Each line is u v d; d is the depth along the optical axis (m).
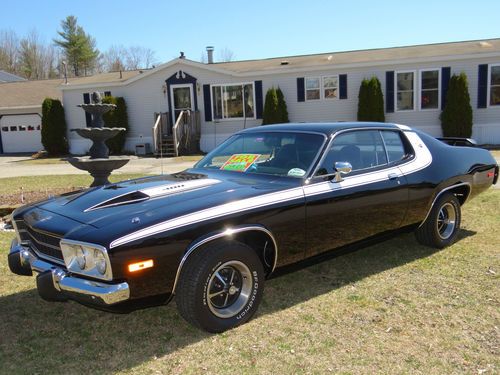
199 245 3.45
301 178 4.20
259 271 3.81
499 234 6.16
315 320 3.84
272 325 3.78
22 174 15.46
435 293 4.31
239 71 21.11
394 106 19.97
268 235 3.87
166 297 3.44
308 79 20.64
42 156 23.16
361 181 4.55
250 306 3.79
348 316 3.90
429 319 3.80
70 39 67.38
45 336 3.70
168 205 3.62
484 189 6.11
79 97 23.38
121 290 3.15
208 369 3.17
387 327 3.69
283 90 20.98
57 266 3.53
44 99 24.80
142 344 3.54
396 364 3.17
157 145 21.19
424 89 19.62
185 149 21.41
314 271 4.98
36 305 4.27
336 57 21.75
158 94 22.38
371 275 4.82
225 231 3.58
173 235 3.33
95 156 9.06
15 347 3.53
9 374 3.16
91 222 3.43
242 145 5.02
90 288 3.17
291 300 4.25
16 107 25.58
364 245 4.82
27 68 68.06
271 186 4.07
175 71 21.98
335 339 3.52
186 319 3.58
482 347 3.36
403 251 5.57
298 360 3.25
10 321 3.96
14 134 26.14
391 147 5.07
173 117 22.36
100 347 3.51
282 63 21.83
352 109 20.39
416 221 5.23
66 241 3.31
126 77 24.50
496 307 3.98
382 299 4.21
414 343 3.44
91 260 3.22
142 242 3.21
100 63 71.88
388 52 21.66
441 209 5.51
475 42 22.03
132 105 22.72
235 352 3.38
